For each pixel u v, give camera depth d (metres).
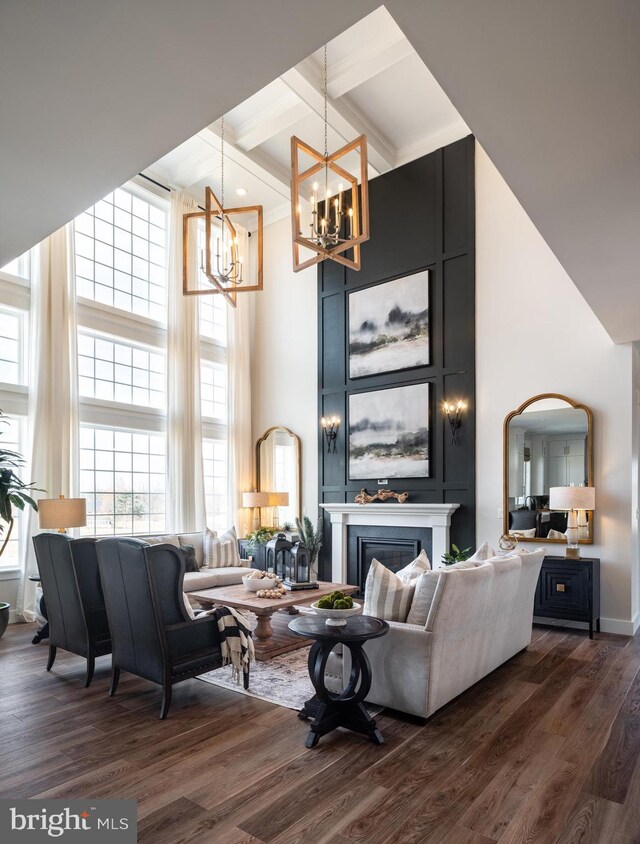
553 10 1.49
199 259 8.03
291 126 6.70
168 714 3.17
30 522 5.57
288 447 8.05
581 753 2.71
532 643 4.77
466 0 1.46
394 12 1.51
